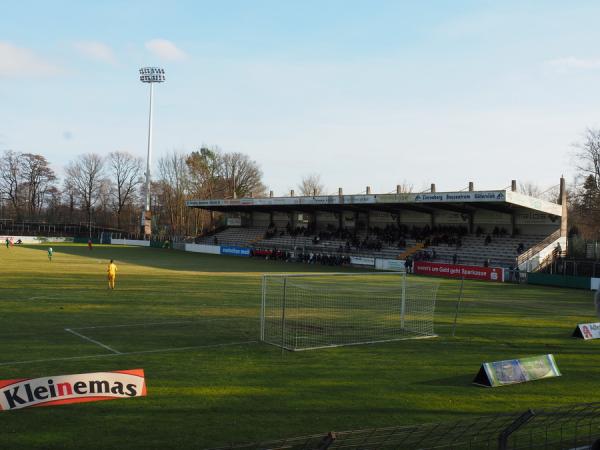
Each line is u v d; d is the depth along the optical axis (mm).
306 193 105250
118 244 89062
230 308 23125
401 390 11484
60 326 17938
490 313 23516
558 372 13047
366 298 27391
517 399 11016
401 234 59312
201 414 9672
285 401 10531
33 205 111875
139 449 8047
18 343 15164
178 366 13094
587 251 46094
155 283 32719
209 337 16750
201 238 82250
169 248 81062
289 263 56688
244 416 9617
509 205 49156
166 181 103188
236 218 82750
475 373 13094
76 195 113875
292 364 13555
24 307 21875
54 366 12812
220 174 107750
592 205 59125
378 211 64688
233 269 46469
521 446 8047
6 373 12109
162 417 9477
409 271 48719
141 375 10953
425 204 54156
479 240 52969
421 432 8250
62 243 89688
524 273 40281
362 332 18156
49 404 9898
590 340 17625
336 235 65688
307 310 22891
